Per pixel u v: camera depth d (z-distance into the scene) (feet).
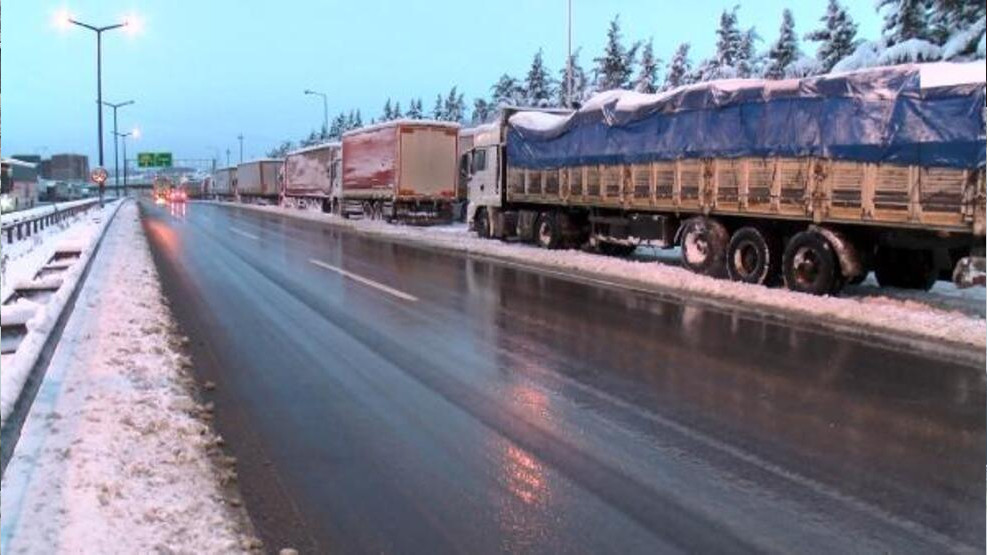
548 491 17.76
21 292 30.86
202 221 135.44
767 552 14.96
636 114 59.31
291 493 17.57
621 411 23.65
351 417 22.94
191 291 47.34
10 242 67.46
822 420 22.94
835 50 101.35
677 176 55.62
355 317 39.09
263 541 15.35
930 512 16.72
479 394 25.39
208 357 30.17
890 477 18.63
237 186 287.69
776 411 23.80
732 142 50.52
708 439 21.21
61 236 88.02
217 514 16.17
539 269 61.21
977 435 21.68
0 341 18.63
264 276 55.47
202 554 14.29
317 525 16.06
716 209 52.19
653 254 74.02
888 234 43.91
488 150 85.15
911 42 44.50
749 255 50.60
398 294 47.11
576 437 21.31
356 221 131.23
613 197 62.90
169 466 18.43
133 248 75.82
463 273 58.34
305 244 85.10
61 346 29.32
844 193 43.47
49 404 22.18
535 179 75.15
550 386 26.37
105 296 42.01
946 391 26.17
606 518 16.39
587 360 30.17
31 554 13.82
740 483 18.22
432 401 24.59
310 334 34.78
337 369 28.53
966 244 40.52
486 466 19.24
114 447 19.10
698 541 15.39
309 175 184.55
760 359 30.60
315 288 49.42
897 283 49.34
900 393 25.91
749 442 20.99
